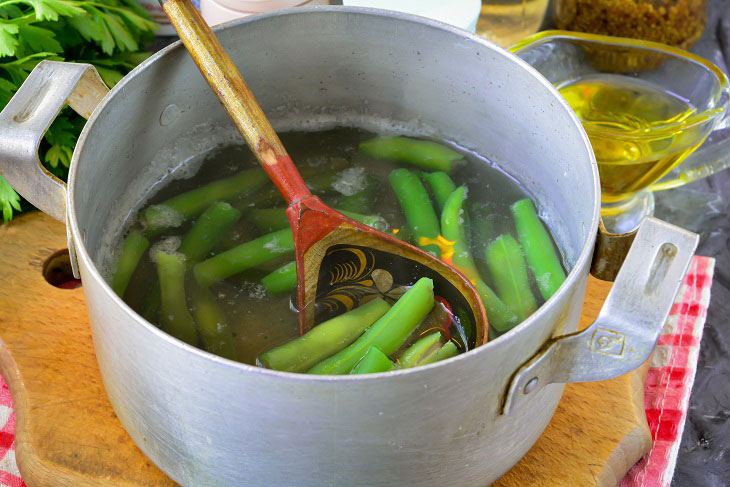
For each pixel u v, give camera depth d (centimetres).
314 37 41
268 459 30
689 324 43
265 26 40
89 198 36
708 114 45
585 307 42
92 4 48
